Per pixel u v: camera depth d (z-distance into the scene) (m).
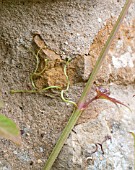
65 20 0.49
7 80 0.48
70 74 0.48
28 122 0.47
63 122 0.47
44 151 0.46
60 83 0.48
